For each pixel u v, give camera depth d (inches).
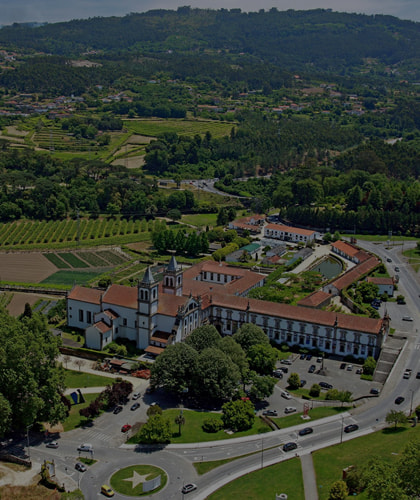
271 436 7691.9
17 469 7003.0
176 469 7032.5
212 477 6860.2
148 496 6525.6
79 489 6638.8
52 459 7244.1
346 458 7042.3
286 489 6510.8
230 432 7824.8
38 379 7785.4
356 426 7805.1
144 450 7445.9
